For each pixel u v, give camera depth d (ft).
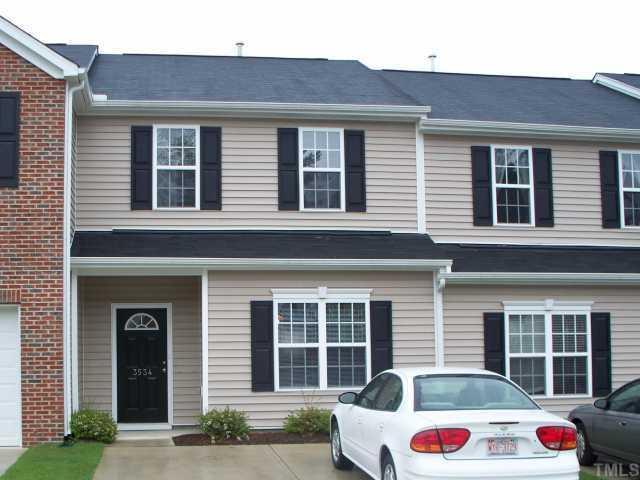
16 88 43.75
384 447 29.32
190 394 51.70
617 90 70.38
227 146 52.03
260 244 49.88
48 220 43.19
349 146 53.31
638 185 58.39
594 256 55.67
